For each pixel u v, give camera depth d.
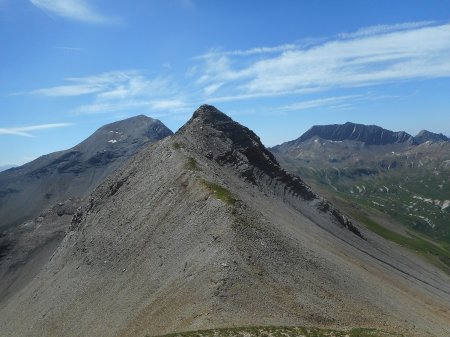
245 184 114.44
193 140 125.69
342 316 59.22
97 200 121.50
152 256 78.81
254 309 54.53
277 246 72.00
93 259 95.75
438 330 68.56
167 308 59.34
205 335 45.41
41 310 90.69
